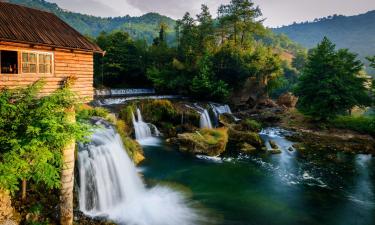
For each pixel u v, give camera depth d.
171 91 52.03
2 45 12.34
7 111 10.80
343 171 25.42
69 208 13.41
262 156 28.62
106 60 57.47
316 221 16.86
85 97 15.14
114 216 15.78
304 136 36.91
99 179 16.91
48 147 11.35
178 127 34.03
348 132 39.22
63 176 13.03
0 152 10.39
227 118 40.75
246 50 56.59
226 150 29.75
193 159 26.56
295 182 22.56
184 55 57.00
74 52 15.13
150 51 61.78
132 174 20.55
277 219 16.83
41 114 11.17
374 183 22.89
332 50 42.00
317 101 41.62
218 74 50.06
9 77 12.65
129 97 42.78
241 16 58.81
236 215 17.03
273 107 52.50
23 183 13.24
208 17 61.75
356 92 40.22
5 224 11.45
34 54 13.48
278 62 53.91
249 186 21.39
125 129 29.52
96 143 18.39
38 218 13.06
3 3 14.91
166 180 21.31
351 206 18.91
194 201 18.45
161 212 16.72
